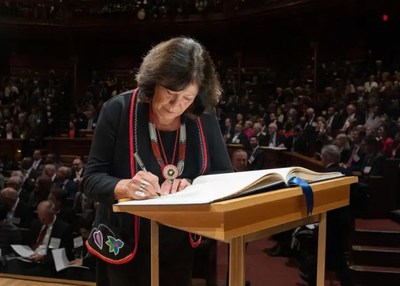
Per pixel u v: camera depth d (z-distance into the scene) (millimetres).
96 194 1154
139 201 909
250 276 5031
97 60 17297
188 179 1249
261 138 9414
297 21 12945
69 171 7691
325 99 10242
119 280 1251
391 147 6559
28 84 15766
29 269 4270
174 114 1174
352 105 8211
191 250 1324
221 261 5082
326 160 4641
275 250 5762
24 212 5715
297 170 1046
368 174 5965
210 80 1213
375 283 4762
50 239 4426
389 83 8312
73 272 4188
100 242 1262
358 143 6520
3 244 4539
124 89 16328
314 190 997
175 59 1079
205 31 15219
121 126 1242
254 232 915
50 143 12750
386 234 5070
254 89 13820
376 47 12172
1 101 15062
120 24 15656
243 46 15156
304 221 1081
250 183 876
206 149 1312
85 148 12617
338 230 4074
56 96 15469
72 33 16250
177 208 820
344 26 12469
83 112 13617
